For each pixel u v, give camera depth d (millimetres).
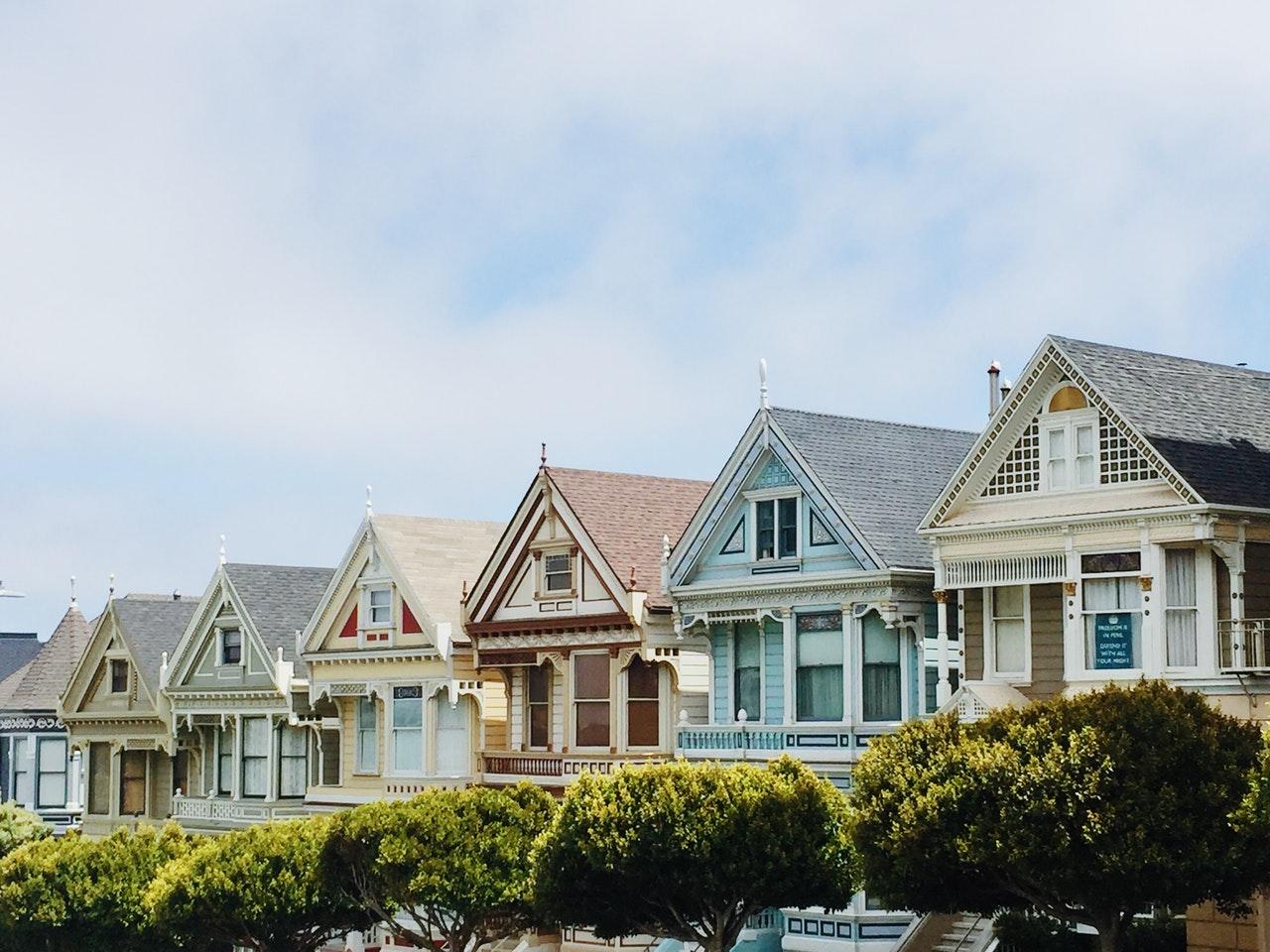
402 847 51719
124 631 79625
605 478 62312
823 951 51656
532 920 53688
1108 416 45562
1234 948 42875
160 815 78438
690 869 45469
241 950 69125
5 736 86000
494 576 62906
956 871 40250
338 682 68312
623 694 58562
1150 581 44531
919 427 58188
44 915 62219
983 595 49062
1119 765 37938
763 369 54750
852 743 51719
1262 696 42781
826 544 52844
